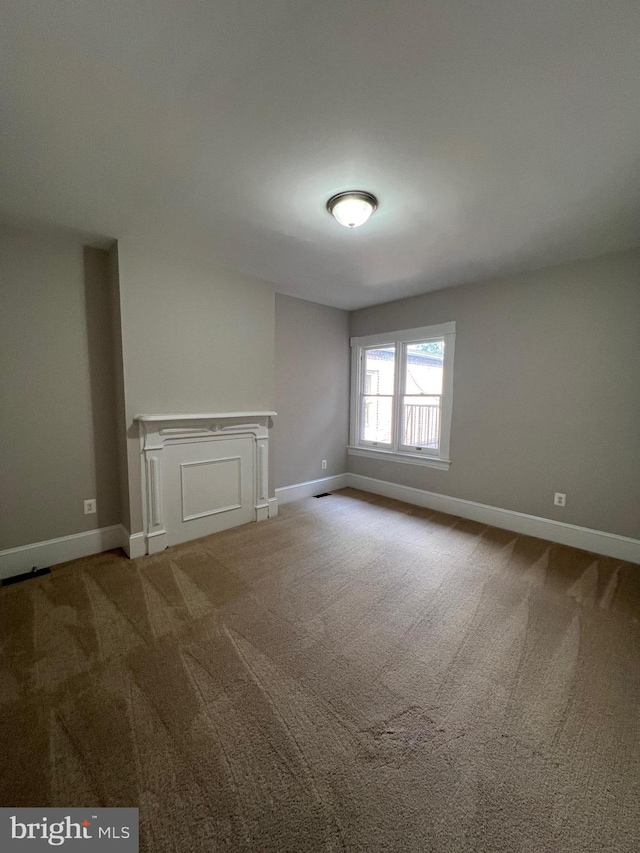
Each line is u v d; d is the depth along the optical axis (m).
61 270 2.62
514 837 1.06
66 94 1.34
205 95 1.35
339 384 4.84
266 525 3.53
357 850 1.02
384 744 1.33
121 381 2.74
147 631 1.94
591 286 2.90
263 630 1.96
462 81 1.29
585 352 2.96
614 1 1.00
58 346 2.64
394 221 2.32
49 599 2.23
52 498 2.68
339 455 4.94
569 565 2.73
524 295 3.27
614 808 1.13
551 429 3.17
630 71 1.23
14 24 1.08
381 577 2.54
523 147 1.63
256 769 1.23
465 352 3.70
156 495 2.88
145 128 1.53
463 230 2.44
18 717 1.42
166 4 1.03
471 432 3.70
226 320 3.24
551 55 1.18
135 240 2.63
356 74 1.26
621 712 1.47
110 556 2.83
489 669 1.70
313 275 3.40
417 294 4.05
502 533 3.38
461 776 1.22
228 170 1.81
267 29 1.11
